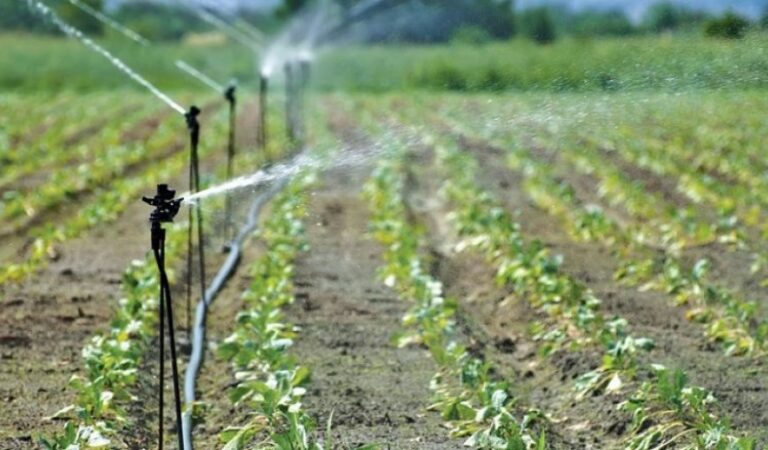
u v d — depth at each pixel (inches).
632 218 1827.0
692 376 1012.5
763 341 1079.0
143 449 843.4
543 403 964.6
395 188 1948.8
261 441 829.2
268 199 1859.0
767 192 2009.1
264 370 961.5
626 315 1217.4
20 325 1149.1
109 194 1838.1
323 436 862.5
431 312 1112.8
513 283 1301.7
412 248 1444.4
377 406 936.9
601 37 2388.0
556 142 2625.5
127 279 1173.1
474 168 2303.2
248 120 3125.0
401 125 3002.0
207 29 5123.0
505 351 1112.8
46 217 1787.6
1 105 3649.1
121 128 2999.5
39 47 4845.0
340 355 1076.5
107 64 4852.4
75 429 815.1
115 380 925.8
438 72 3833.7
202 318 1124.5
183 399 952.9
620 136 2672.2
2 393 954.1
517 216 1800.0
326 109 3567.9
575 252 1535.4
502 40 3351.4
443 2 3796.8
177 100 3956.7
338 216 1779.0
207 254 1469.0
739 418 916.6
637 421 862.5
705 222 1699.1
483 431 832.3
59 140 2696.9
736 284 1390.3
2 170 2247.8
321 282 1352.1
